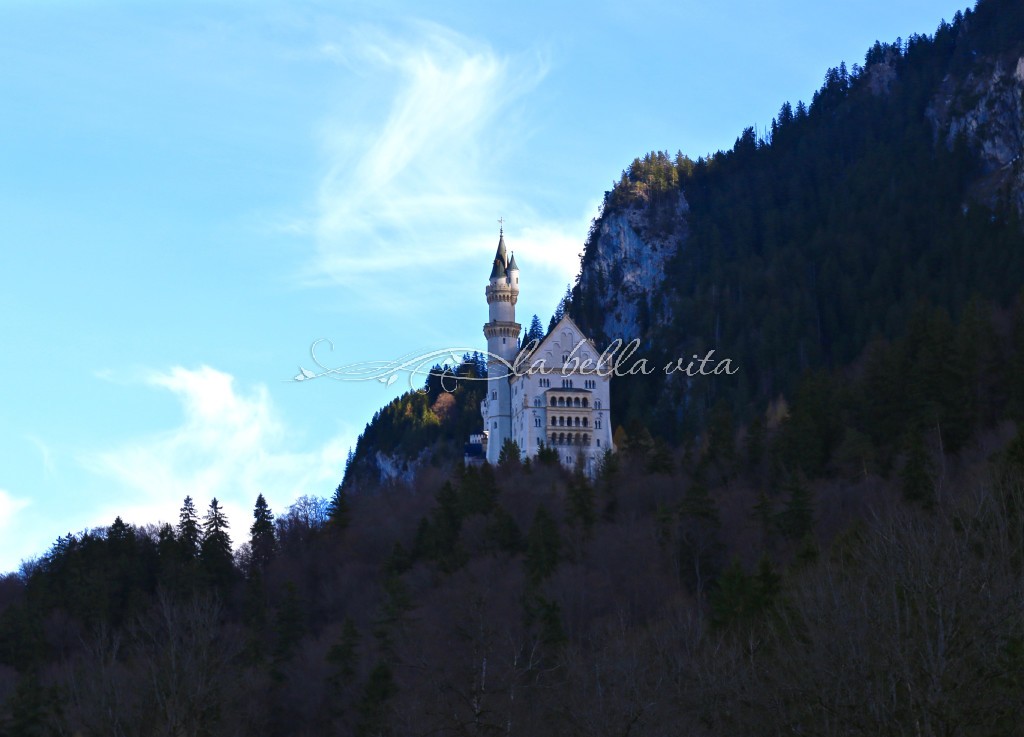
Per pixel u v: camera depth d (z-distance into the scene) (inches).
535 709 2691.9
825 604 2212.1
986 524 2397.9
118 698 2970.0
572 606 4345.5
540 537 5022.1
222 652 3380.9
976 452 5157.5
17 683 4037.9
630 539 5032.0
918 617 2079.2
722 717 2378.2
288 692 3993.6
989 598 1994.3
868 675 2075.5
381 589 5132.9
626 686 2479.1
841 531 3809.1
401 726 2704.2
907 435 5418.3
